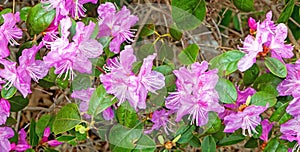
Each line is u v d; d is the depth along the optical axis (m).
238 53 0.36
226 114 0.38
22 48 0.38
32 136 0.41
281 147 0.40
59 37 0.36
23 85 0.37
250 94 0.38
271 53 0.37
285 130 0.39
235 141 0.41
